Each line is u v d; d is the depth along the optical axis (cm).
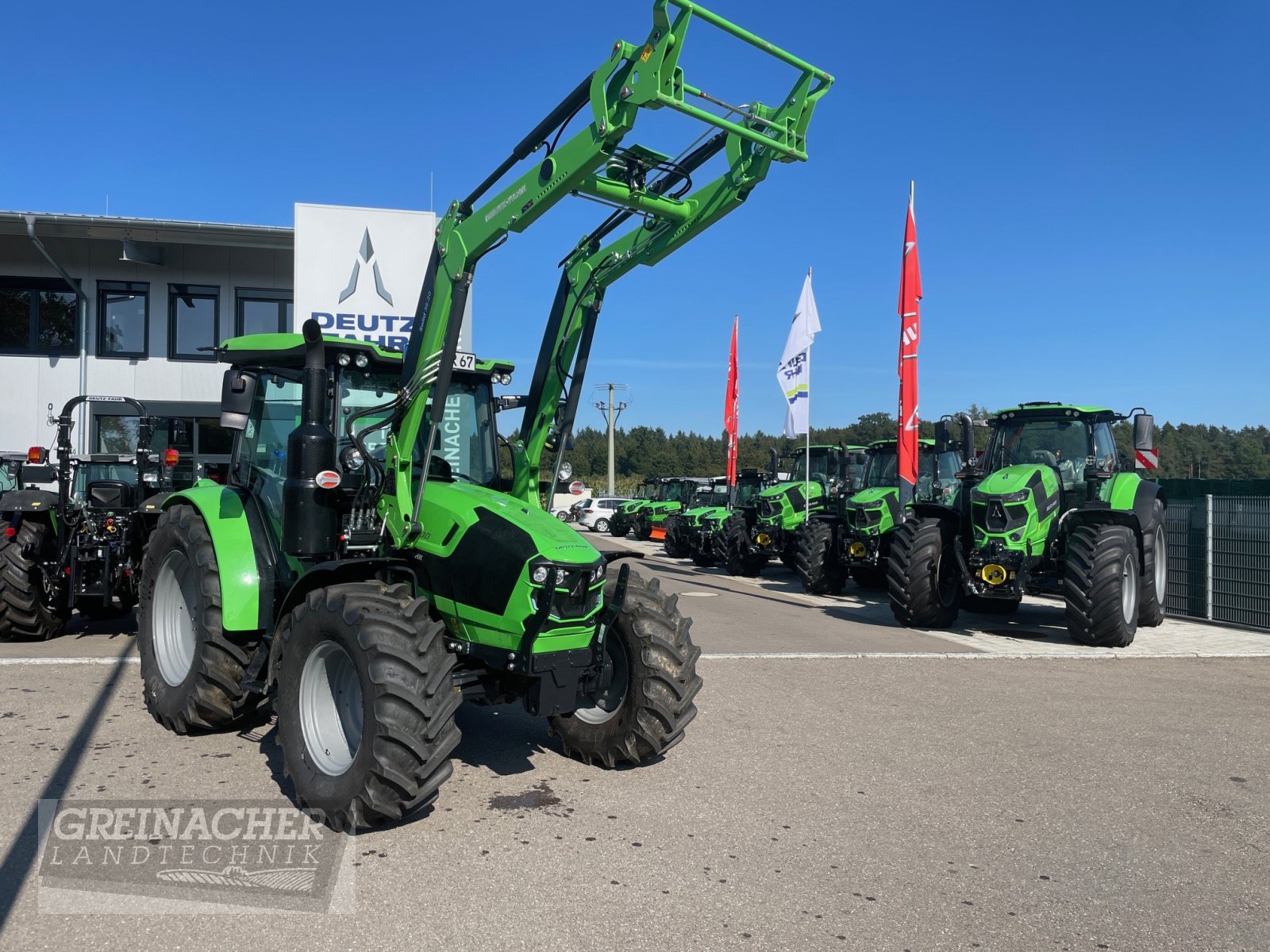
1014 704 641
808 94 446
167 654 542
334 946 288
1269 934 313
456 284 443
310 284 1066
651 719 463
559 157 422
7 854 352
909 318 1182
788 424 1506
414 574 428
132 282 1702
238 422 491
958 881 350
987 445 1084
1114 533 898
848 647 868
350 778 376
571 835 386
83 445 1675
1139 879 356
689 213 480
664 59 387
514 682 429
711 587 1470
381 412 490
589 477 8456
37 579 791
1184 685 713
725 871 353
